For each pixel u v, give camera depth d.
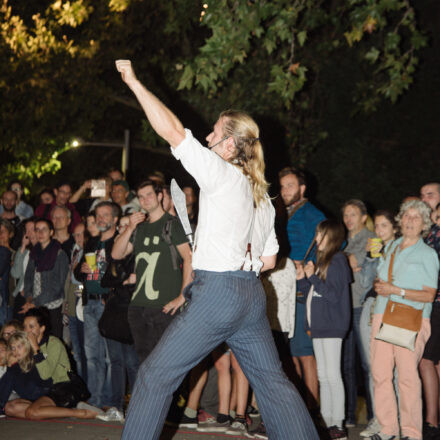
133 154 18.61
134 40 14.15
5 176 15.18
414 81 10.26
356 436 5.04
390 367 4.79
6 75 13.30
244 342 2.99
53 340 5.60
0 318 7.00
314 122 10.71
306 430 2.95
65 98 14.05
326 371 5.03
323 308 5.04
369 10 7.29
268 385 2.98
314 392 5.46
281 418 2.96
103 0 13.62
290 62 7.54
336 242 5.12
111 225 5.76
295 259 5.67
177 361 2.82
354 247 5.71
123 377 5.45
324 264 5.09
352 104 10.54
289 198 5.77
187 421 5.13
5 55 13.28
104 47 13.99
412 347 4.58
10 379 5.46
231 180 2.78
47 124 14.19
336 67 10.61
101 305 5.65
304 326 5.25
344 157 10.61
